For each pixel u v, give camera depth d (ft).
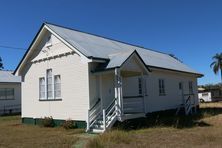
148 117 76.54
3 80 121.60
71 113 64.13
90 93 60.54
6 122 81.61
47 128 64.54
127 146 41.19
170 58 110.42
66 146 42.65
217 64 266.98
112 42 83.56
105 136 45.93
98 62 61.26
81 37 72.43
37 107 73.41
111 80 65.46
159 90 84.02
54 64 69.15
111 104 61.16
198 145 41.32
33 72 75.31
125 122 59.52
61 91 66.80
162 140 45.73
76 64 63.57
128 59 59.82
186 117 82.02
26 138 50.88
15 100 125.08
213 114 91.04
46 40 71.41
